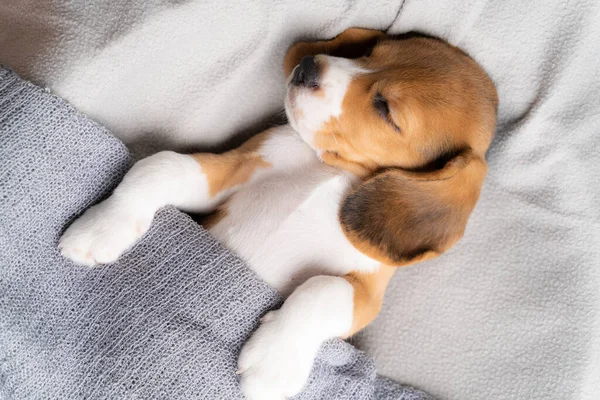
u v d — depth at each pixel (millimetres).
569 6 588
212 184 601
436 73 584
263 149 614
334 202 597
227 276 561
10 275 544
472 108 590
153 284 557
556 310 621
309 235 593
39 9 562
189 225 569
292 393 545
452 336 635
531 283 627
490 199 637
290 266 591
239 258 568
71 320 551
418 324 640
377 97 579
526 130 618
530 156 626
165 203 573
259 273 588
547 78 607
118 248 552
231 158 609
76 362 547
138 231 559
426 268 643
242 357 546
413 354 638
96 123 561
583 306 620
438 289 640
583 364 616
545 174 627
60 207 556
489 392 624
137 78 581
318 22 603
